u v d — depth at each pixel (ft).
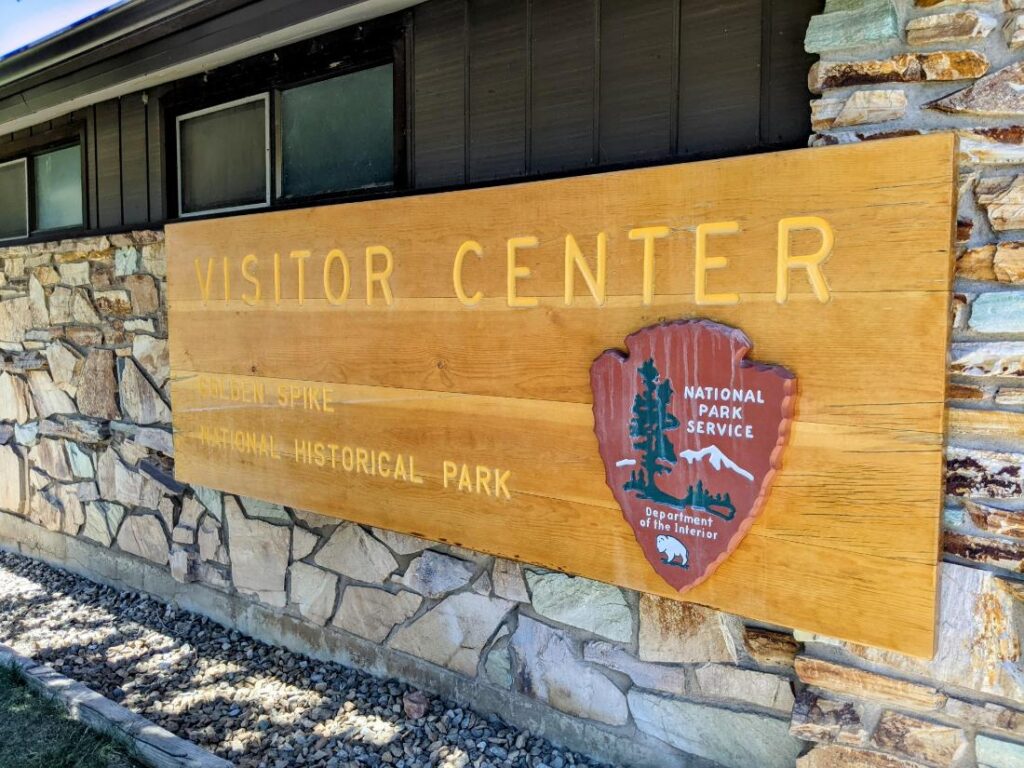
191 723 9.92
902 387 5.68
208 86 12.37
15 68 13.48
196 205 13.12
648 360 6.86
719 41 7.42
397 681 10.50
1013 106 5.45
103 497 14.69
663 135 7.84
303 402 9.91
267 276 10.18
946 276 5.47
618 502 7.19
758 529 6.40
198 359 11.25
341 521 10.94
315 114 11.32
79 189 15.35
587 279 7.25
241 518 12.26
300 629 11.66
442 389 8.49
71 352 14.75
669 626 7.92
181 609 13.52
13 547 17.04
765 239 6.20
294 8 9.89
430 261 8.47
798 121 7.03
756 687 7.41
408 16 9.71
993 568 5.71
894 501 5.76
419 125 9.78
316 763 8.99
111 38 11.79
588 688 8.60
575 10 8.33
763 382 6.22
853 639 6.00
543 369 7.66
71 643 12.40
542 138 8.70
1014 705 5.69
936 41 5.71
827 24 6.09
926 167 5.47
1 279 16.17
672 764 8.05
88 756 9.05
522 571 9.02
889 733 6.16
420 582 10.05
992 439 5.67
